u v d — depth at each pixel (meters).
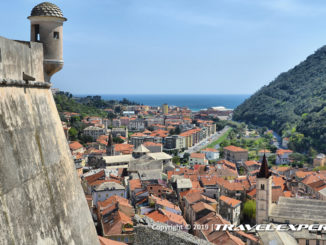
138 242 40.88
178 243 39.38
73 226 22.20
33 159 18.86
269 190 99.25
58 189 21.31
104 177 128.38
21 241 16.19
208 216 88.44
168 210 93.38
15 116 17.95
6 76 17.80
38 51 22.36
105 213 89.12
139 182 125.06
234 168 179.12
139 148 184.75
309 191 136.62
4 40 17.62
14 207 16.20
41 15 23.69
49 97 23.62
